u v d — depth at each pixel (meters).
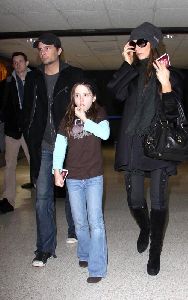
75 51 11.30
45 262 3.15
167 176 2.94
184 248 3.49
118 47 10.68
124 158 2.96
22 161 10.60
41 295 2.59
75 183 2.84
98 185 2.78
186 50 11.33
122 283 2.78
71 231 3.71
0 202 5.03
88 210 2.80
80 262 3.09
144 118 2.86
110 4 6.37
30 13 6.89
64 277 2.90
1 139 9.92
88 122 2.72
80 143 2.77
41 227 3.17
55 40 3.11
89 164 2.77
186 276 2.88
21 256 3.36
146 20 7.47
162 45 3.03
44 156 3.17
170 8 6.62
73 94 2.80
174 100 2.73
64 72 3.19
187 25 7.89
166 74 2.71
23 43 9.73
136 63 3.01
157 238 2.96
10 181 5.03
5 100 4.84
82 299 2.53
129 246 3.57
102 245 2.80
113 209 5.05
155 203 2.94
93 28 8.09
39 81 3.20
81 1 6.18
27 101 3.22
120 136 3.00
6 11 6.75
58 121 3.12
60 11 6.77
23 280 2.85
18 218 4.67
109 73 16.62
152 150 2.76
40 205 3.16
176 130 2.76
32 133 3.16
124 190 6.40
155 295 2.57
